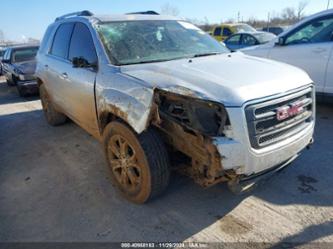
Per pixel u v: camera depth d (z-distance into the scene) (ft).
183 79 8.74
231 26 47.26
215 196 10.18
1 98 31.73
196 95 7.86
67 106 14.47
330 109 18.83
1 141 17.42
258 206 9.55
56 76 14.85
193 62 10.44
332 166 11.73
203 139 7.68
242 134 7.72
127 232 8.77
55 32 16.10
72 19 14.24
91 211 9.86
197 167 8.20
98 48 11.21
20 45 37.11
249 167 7.99
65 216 9.70
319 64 17.16
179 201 10.02
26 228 9.25
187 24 13.94
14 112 24.34
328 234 8.19
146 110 8.43
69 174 12.53
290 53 18.49
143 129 8.55
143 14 13.69
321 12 17.48
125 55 10.96
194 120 7.84
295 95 8.92
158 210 9.65
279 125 8.57
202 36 13.55
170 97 8.25
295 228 8.48
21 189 11.63
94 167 12.98
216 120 7.80
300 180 10.87
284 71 9.70
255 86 8.29
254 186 8.66
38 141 16.79
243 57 11.61
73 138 16.75
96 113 11.26
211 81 8.39
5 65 37.37
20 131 18.97
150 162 8.95
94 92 10.98
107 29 11.81
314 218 8.84
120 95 9.34
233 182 8.17
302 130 9.49
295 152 9.21
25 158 14.60
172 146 9.18
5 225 9.46
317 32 17.48
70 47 13.75
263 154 8.13
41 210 10.12
